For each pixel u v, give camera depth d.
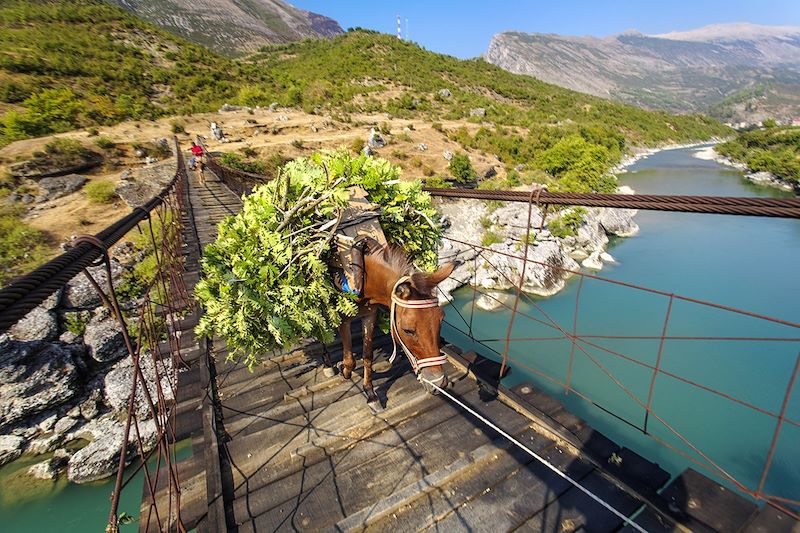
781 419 2.49
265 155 34.62
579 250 24.03
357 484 3.39
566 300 18.42
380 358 5.20
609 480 3.32
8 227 18.50
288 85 69.69
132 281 14.27
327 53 115.31
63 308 12.77
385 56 110.62
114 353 12.00
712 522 2.83
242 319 3.48
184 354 5.76
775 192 46.97
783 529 2.74
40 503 8.38
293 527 3.05
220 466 3.57
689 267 22.53
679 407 12.09
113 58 60.75
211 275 3.81
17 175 23.20
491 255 19.97
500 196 4.07
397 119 59.03
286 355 5.34
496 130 56.06
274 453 3.73
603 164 43.19
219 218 13.25
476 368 4.69
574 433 3.75
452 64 119.06
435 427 3.97
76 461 8.70
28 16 71.06
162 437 2.62
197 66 68.38
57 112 35.06
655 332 16.03
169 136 36.41
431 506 3.18
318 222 3.71
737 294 19.27
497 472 3.44
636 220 32.19
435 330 2.93
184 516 3.19
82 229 19.53
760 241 26.77
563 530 2.95
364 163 4.05
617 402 12.27
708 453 10.50
